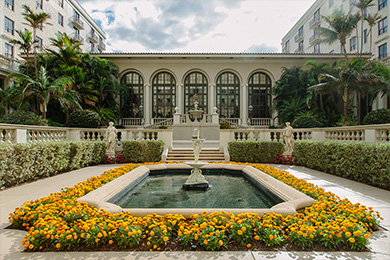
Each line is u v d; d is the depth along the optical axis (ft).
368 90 61.82
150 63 83.92
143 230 9.89
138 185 20.95
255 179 20.52
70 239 9.17
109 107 73.61
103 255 8.81
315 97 68.23
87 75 67.46
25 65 64.08
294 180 17.90
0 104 59.36
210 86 84.43
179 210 11.53
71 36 106.73
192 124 63.67
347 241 9.37
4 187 19.39
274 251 9.14
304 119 51.13
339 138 35.78
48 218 10.25
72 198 13.29
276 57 81.51
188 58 83.46
